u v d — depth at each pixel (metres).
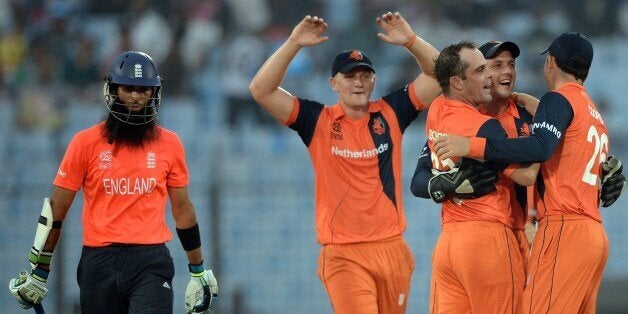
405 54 66.06
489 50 24.91
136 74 23.25
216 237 51.41
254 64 62.19
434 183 24.03
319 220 26.59
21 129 59.59
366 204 26.20
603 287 52.81
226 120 61.38
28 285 24.11
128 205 23.25
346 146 26.34
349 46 66.12
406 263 26.59
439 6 69.75
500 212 24.23
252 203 54.22
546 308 23.83
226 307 52.53
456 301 24.88
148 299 23.00
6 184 55.66
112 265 23.12
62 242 47.81
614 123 65.12
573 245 23.72
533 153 22.91
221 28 67.06
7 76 63.47
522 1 70.94
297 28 26.00
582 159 23.89
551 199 24.05
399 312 26.91
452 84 24.52
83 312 23.61
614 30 70.94
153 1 65.94
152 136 23.59
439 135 24.59
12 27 66.12
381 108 26.91
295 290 53.88
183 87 63.66
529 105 25.48
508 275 24.08
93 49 64.12
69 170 23.28
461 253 24.12
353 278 26.08
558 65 24.52
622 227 56.22
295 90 63.09
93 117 60.59
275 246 54.03
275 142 58.59
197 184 53.66
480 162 24.09
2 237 54.91
